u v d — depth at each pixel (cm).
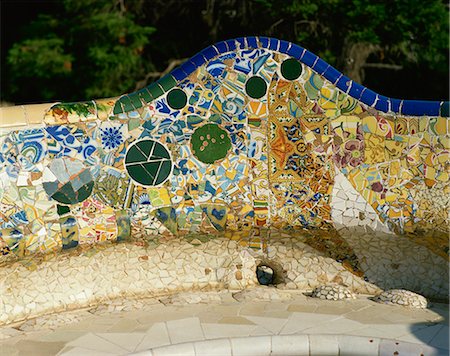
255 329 611
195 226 709
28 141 661
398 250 698
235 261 707
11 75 1486
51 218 670
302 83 709
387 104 698
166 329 614
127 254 692
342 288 680
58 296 662
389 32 1377
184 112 703
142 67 1509
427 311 651
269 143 714
